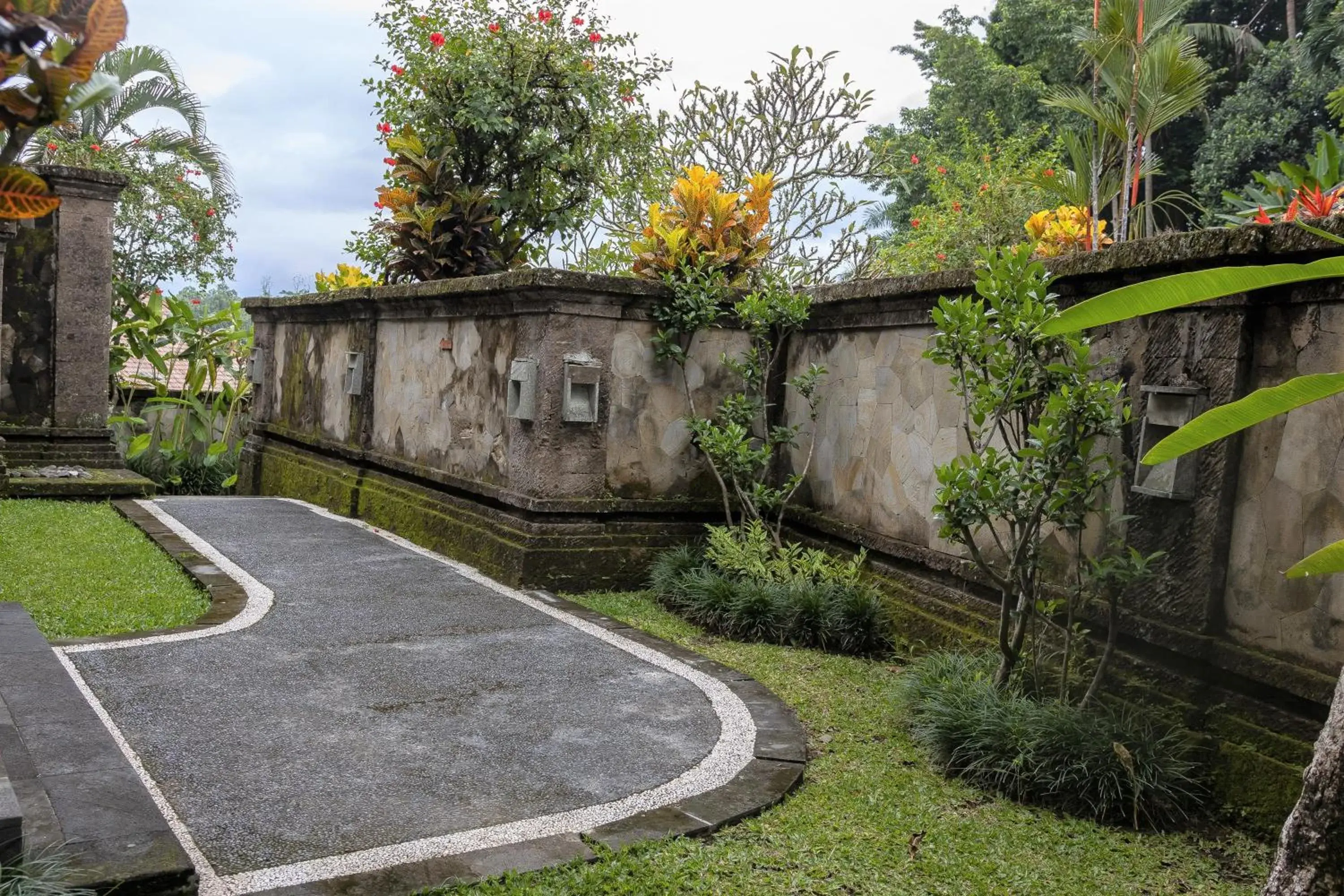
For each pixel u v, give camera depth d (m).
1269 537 3.51
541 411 6.40
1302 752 3.27
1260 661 3.47
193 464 12.56
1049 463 3.75
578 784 3.38
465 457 7.54
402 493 8.23
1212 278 1.91
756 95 9.89
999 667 4.26
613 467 6.65
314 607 5.59
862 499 5.96
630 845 2.90
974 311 4.04
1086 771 3.40
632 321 6.65
